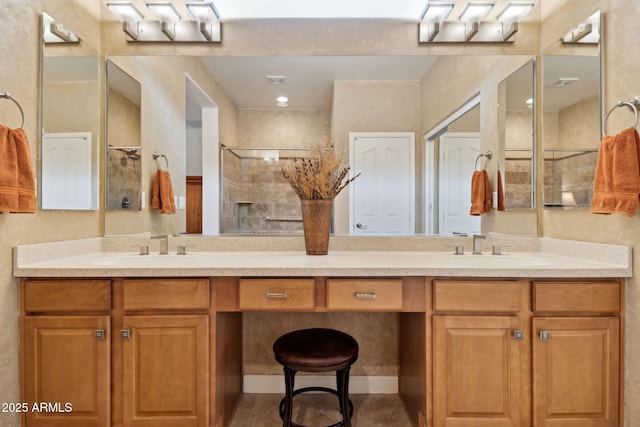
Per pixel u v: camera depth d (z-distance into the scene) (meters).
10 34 1.39
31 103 1.51
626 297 1.43
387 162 2.03
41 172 1.56
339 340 1.61
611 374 1.43
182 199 2.02
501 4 1.98
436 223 2.02
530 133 1.99
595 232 1.60
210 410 1.47
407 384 1.85
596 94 1.58
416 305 1.46
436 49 2.02
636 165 1.32
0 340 1.35
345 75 2.03
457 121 2.02
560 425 1.43
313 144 2.03
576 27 1.69
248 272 1.43
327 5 2.00
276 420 1.79
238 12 2.01
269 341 2.08
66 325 1.43
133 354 1.44
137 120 2.01
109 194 1.99
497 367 1.43
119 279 1.44
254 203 2.02
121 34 2.00
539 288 1.43
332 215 2.02
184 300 1.44
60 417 1.43
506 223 1.99
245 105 2.03
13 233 1.42
